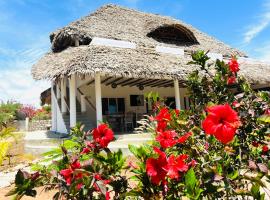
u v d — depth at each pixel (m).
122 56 12.03
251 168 1.80
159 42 17.27
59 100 16.14
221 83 2.80
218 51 19.52
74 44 16.53
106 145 1.93
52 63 12.99
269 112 2.48
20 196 1.56
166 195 1.62
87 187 1.56
